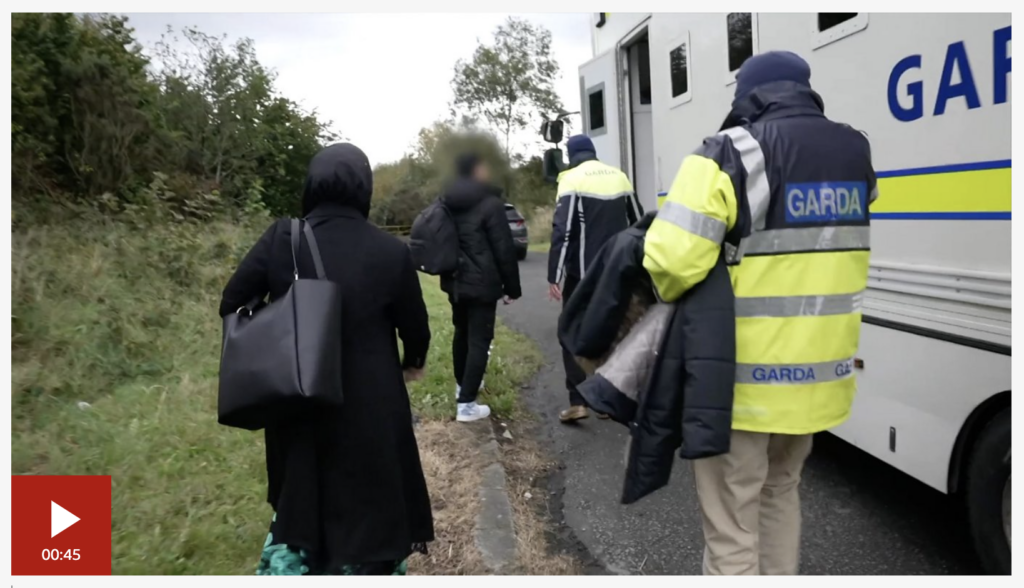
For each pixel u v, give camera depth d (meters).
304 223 2.48
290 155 15.06
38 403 4.27
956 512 3.69
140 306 6.12
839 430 3.48
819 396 2.33
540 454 4.59
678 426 2.30
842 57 3.18
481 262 4.60
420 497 2.62
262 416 2.21
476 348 4.77
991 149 2.52
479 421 4.89
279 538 2.38
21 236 6.55
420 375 2.83
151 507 3.34
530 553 3.40
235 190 13.12
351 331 2.43
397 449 2.52
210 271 7.35
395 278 2.52
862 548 3.40
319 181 2.49
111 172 10.03
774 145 2.25
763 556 2.65
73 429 4.06
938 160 2.73
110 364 5.09
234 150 13.60
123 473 3.63
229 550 3.13
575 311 2.63
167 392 4.77
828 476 4.11
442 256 4.55
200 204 9.25
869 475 4.10
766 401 2.29
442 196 4.63
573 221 4.50
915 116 2.82
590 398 2.40
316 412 2.39
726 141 2.24
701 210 2.17
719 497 2.46
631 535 3.64
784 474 2.60
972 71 2.57
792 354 2.28
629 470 2.38
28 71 9.01
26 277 5.55
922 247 2.85
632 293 2.44
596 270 2.58
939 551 3.36
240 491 3.60
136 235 7.66
